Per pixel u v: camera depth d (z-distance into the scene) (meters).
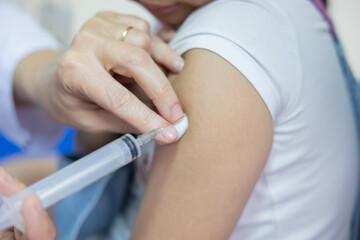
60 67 0.58
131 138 0.51
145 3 0.65
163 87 0.51
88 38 0.58
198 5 0.64
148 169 0.67
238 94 0.52
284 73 0.55
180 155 0.53
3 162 1.32
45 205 0.46
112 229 0.85
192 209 0.52
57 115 0.73
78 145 0.99
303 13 0.63
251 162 0.52
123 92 0.52
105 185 0.79
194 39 0.56
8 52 1.06
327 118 0.64
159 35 0.72
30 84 0.97
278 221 0.63
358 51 1.63
